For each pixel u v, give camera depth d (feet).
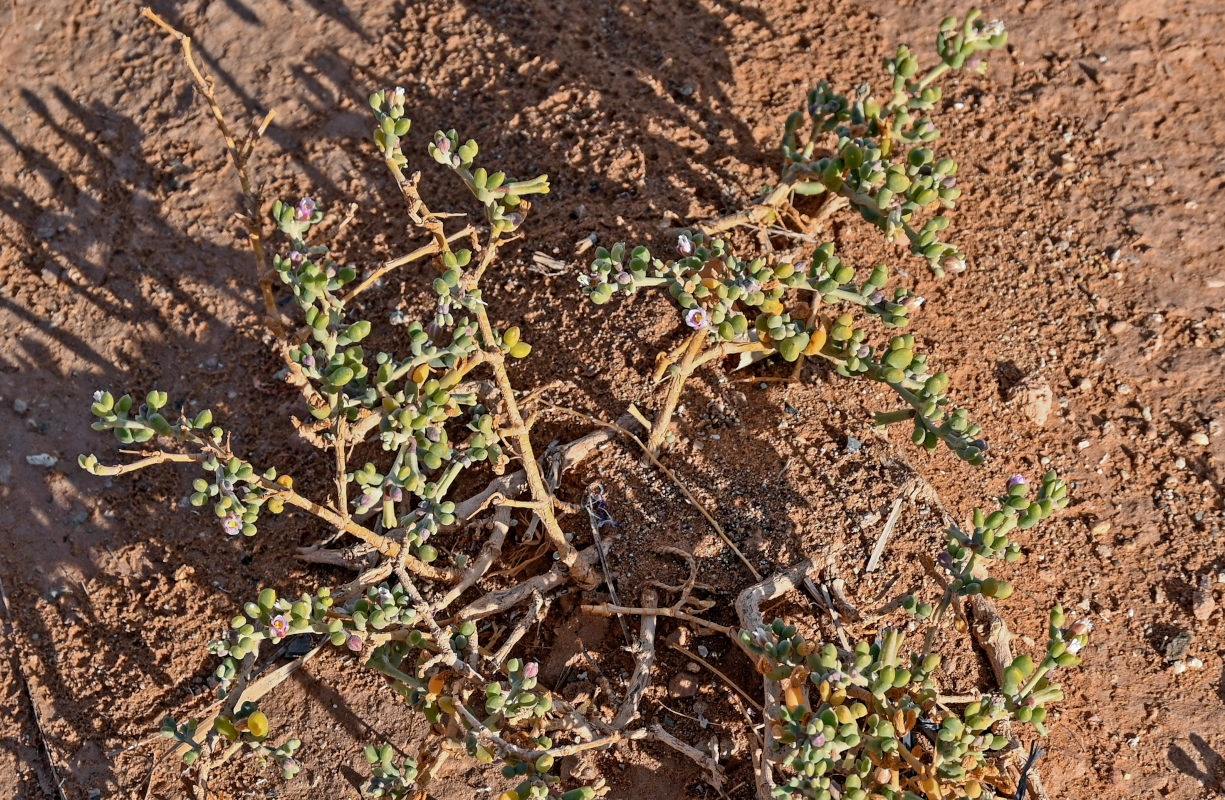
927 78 2.33
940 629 2.15
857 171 2.24
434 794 2.10
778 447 2.25
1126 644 2.23
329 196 2.58
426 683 2.03
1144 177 2.58
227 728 1.95
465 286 2.02
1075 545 2.30
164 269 2.57
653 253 2.39
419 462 2.31
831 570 2.17
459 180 2.55
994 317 2.45
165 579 2.32
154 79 2.74
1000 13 2.76
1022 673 1.90
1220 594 2.24
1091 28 2.74
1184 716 2.17
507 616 2.20
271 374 2.47
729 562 2.18
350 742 2.16
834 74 2.65
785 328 2.08
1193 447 2.36
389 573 2.19
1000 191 2.57
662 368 2.17
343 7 2.77
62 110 2.74
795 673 1.95
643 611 2.13
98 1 2.83
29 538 2.38
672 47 2.68
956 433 2.03
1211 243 2.51
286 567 2.30
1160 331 2.44
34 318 2.56
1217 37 2.72
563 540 2.12
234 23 2.77
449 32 2.72
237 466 1.95
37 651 2.30
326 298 2.12
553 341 2.35
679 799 2.08
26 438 2.47
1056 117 2.64
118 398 2.48
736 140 2.55
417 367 2.07
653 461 2.23
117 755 2.20
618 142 2.52
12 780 2.23
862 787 1.91
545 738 1.97
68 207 2.65
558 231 2.44
